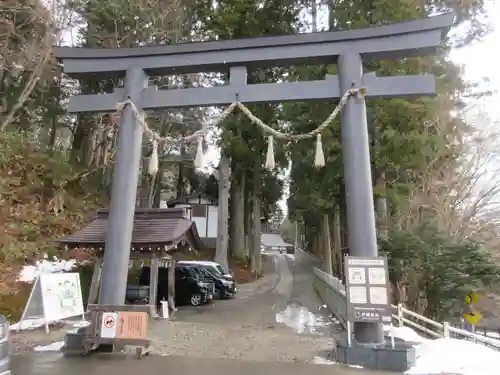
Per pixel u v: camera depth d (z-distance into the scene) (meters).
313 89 8.38
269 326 11.53
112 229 8.26
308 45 8.47
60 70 19.23
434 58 14.27
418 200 15.80
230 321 12.52
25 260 14.40
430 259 12.88
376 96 8.12
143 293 15.65
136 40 20.06
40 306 9.91
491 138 16.38
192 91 8.77
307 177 17.61
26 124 21.00
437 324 9.22
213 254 33.94
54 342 8.57
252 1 17.97
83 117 23.47
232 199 33.62
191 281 16.97
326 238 23.83
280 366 6.84
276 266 39.38
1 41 16.80
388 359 6.75
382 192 14.29
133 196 8.52
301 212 23.91
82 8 18.34
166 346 8.47
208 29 19.81
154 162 8.84
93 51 9.17
